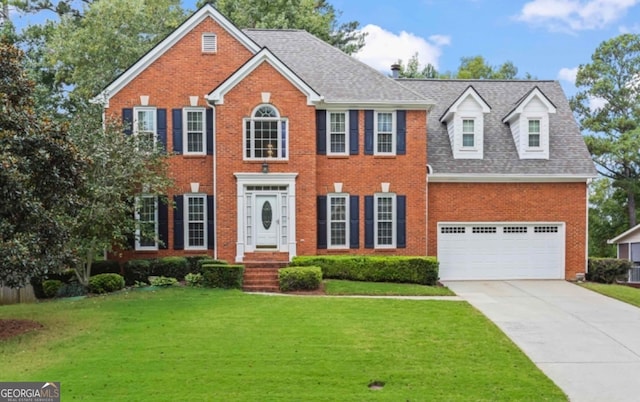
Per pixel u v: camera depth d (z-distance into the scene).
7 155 11.61
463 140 24.03
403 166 22.66
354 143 22.56
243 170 21.66
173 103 22.59
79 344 11.52
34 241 12.62
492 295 18.92
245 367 9.88
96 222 18.58
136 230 21.00
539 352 11.55
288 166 21.73
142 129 22.44
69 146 13.06
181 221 22.28
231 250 21.61
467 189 23.33
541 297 18.55
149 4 32.72
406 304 16.08
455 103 23.89
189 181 22.41
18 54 13.55
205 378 9.29
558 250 23.44
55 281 19.66
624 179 38.62
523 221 23.34
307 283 18.72
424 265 20.56
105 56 29.69
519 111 24.06
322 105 22.36
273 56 21.61
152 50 22.53
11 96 13.23
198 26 22.89
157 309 15.08
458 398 8.56
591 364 10.79
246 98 21.67
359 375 9.52
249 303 15.91
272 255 21.61
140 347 11.19
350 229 22.47
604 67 38.91
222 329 12.68
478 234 23.36
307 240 21.77
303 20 37.56
